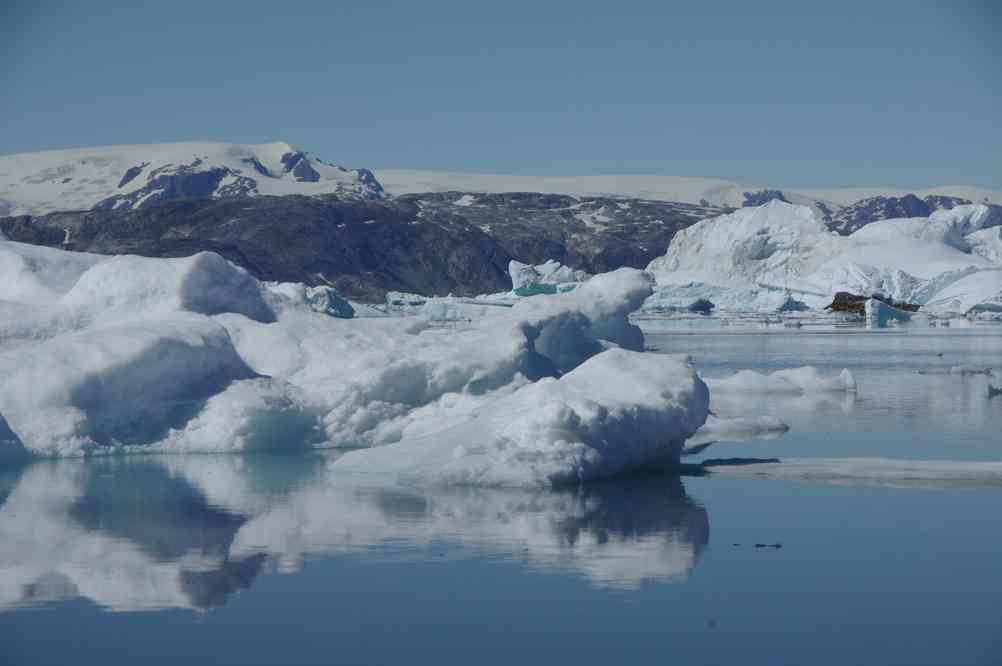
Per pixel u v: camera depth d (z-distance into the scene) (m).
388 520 15.56
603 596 11.81
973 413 30.34
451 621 11.00
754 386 37.69
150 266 26.23
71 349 22.20
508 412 20.23
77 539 14.45
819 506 16.55
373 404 23.92
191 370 23.12
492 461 18.62
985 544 14.05
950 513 15.97
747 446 23.59
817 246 178.50
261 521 15.55
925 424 27.67
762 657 10.00
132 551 13.79
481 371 25.34
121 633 10.68
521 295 149.25
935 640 10.42
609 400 19.86
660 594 11.88
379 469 19.78
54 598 11.78
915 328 117.00
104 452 21.70
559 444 18.78
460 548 13.91
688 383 20.80
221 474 19.67
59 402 21.52
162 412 22.69
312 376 25.22
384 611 11.34
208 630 10.76
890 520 15.49
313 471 20.00
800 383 38.22
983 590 12.02
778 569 12.89
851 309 147.75
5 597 11.78
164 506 16.64
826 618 11.08
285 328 26.41
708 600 11.66
